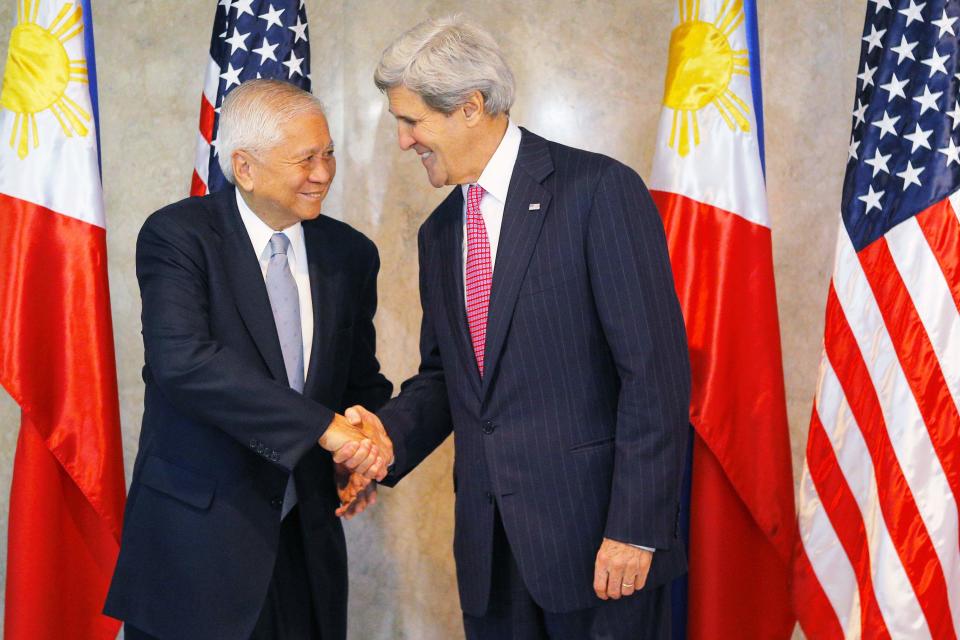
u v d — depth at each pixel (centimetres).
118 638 321
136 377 322
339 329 212
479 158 193
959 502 231
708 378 247
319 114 200
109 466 255
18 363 247
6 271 249
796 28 298
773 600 258
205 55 315
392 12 307
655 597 198
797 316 303
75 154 254
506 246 189
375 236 312
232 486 199
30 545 256
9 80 256
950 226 230
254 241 207
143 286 201
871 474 239
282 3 260
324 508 212
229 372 190
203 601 197
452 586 317
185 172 316
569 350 188
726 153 249
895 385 234
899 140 237
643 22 301
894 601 231
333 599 215
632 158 304
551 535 190
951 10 233
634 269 182
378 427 204
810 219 301
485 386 192
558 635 198
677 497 187
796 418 306
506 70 191
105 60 320
